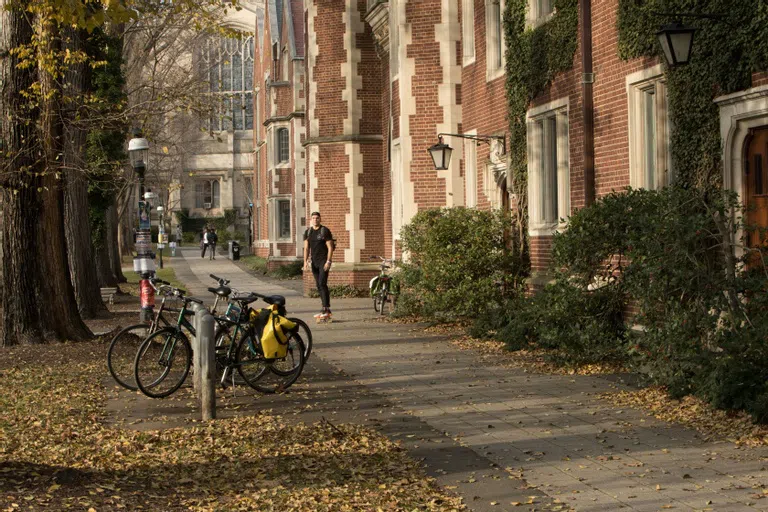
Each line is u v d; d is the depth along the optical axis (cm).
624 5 1290
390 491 673
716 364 909
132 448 822
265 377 1182
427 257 1803
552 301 1273
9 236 1600
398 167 2311
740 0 1030
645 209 1126
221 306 2444
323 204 2898
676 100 1159
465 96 2153
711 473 696
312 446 830
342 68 2867
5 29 1567
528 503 641
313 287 2928
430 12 2175
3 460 743
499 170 1919
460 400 1044
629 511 615
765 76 1003
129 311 2431
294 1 5066
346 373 1274
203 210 9375
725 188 1063
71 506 622
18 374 1288
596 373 1188
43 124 1577
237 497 668
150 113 1908
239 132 9181
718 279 980
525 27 1667
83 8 1092
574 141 1480
